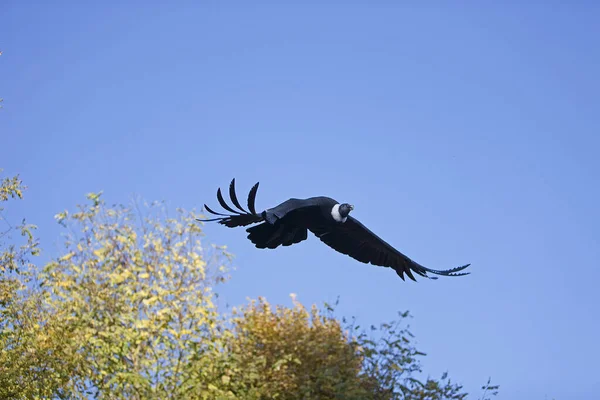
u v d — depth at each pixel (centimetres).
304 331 1941
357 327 1941
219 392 1712
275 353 1936
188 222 1900
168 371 1750
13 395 1767
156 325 1783
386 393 1838
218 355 1756
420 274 1391
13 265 1809
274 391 1892
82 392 1798
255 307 2011
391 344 1866
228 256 1897
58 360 1764
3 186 1817
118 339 1738
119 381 1709
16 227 1833
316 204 1286
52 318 1791
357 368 1883
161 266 1847
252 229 1298
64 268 1853
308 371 1906
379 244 1417
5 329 1770
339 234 1411
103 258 1848
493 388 1823
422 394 1823
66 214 1888
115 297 1833
